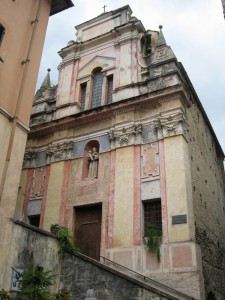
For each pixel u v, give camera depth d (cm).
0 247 988
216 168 2303
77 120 1941
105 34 2170
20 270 1034
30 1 1359
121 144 1742
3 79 1131
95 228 1662
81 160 1856
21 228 1080
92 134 1891
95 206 1711
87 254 1611
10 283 991
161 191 1525
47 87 2262
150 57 1952
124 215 1558
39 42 1344
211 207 1880
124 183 1636
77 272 1163
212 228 1781
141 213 1533
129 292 1047
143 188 1583
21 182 1969
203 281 1327
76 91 2117
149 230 1469
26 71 1223
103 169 1755
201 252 1445
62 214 1734
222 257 1842
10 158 1081
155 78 1808
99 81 2106
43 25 1395
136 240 1477
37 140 2072
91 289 1112
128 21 2089
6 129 1100
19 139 1136
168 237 1411
